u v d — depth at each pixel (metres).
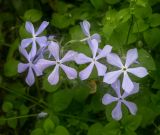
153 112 0.15
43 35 0.16
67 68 0.14
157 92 0.16
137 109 0.15
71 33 0.16
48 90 0.15
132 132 0.15
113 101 0.14
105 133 0.15
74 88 0.16
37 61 0.14
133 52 0.13
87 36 0.15
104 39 0.15
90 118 0.17
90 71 0.14
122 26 0.15
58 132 0.15
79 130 0.17
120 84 0.14
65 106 0.16
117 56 0.13
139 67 0.13
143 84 0.15
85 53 0.14
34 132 0.15
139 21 0.15
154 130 0.17
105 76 0.13
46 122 0.15
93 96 0.16
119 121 0.15
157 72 0.15
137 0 0.15
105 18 0.16
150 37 0.15
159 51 0.17
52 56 0.14
